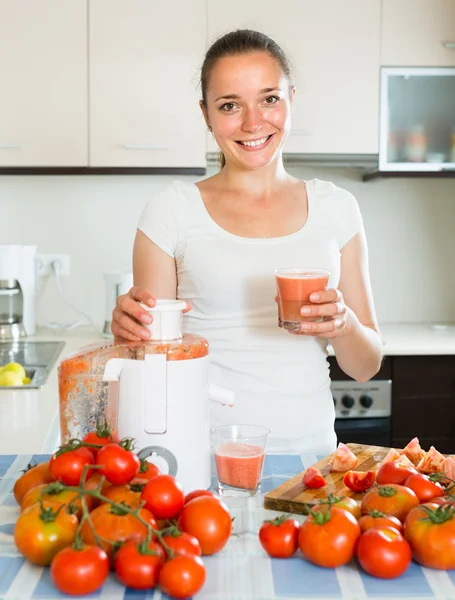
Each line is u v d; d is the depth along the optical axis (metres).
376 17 2.86
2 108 2.82
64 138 2.84
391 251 3.31
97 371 1.10
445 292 3.35
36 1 2.79
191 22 2.82
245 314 1.58
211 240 1.59
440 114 2.91
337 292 1.32
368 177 3.16
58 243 3.21
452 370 2.77
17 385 2.09
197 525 0.91
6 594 0.84
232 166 1.60
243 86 1.49
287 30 2.84
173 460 1.08
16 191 3.18
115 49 2.82
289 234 1.60
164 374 1.07
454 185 3.30
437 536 0.89
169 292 1.63
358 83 2.88
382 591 0.85
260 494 1.16
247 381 1.57
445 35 2.89
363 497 1.09
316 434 1.58
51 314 3.24
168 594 0.84
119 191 3.20
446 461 1.17
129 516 0.89
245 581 0.87
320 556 0.89
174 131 2.86
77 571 0.82
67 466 0.95
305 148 2.89
